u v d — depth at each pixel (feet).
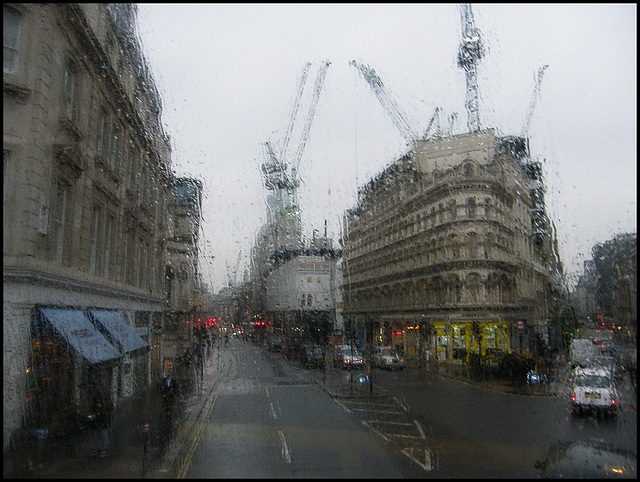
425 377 90.43
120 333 56.24
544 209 135.33
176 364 95.40
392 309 148.66
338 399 62.54
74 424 36.94
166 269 111.65
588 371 52.70
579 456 25.40
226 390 72.02
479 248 114.83
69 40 43.19
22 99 36.78
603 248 73.97
